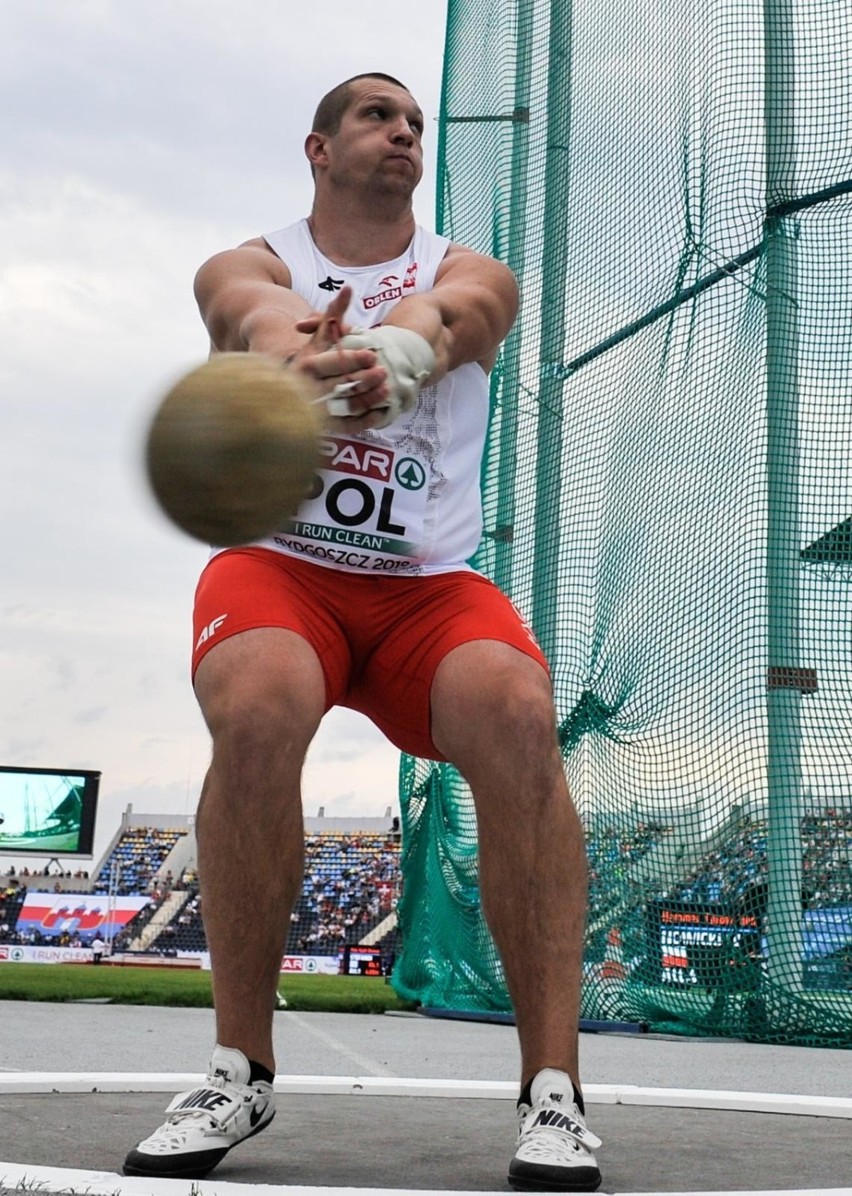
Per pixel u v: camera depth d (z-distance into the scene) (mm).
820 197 5660
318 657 2064
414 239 2369
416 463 2182
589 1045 5359
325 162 2363
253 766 1930
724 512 5660
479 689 2000
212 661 1999
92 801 25484
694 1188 1893
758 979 5719
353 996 9336
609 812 6062
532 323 6621
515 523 6570
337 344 1816
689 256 5844
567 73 6664
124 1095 2898
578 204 6480
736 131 5746
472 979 6883
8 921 28625
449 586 2164
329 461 2121
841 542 5562
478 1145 2305
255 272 2242
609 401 6176
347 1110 2789
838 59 5727
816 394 5605
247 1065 1981
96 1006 7695
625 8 6367
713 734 5703
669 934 5965
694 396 5785
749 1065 4555
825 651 5559
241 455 1589
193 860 32406
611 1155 2246
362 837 30125
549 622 6266
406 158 2301
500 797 1979
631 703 5957
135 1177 1773
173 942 28703
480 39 7387
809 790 5582
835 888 5656
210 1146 1886
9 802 25141
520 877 1968
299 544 2119
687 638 5742
